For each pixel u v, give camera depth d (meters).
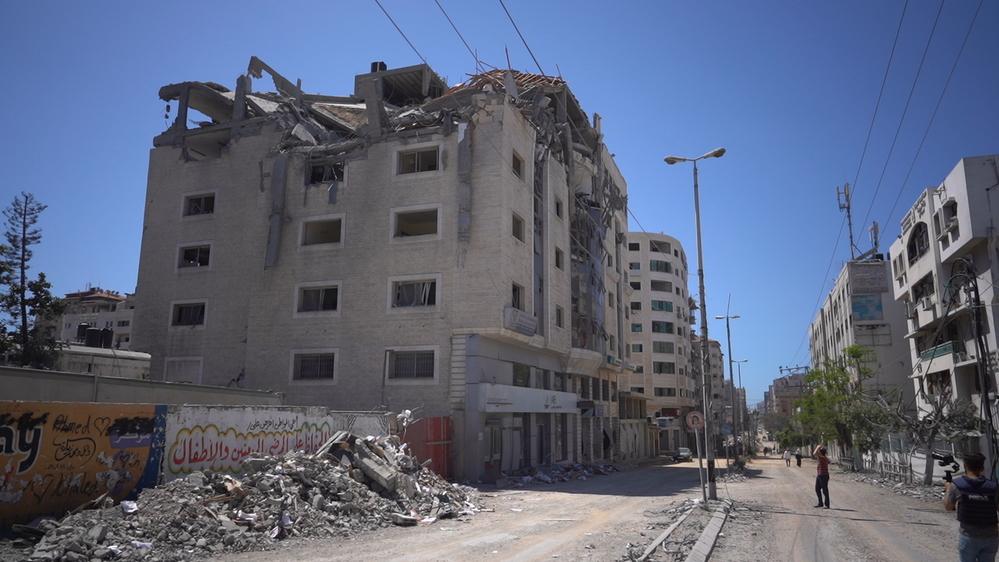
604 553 10.82
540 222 37.97
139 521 10.55
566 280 40.97
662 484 29.86
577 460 42.22
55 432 11.56
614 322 53.44
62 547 9.02
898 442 33.84
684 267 101.00
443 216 32.00
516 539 12.30
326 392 31.86
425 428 26.88
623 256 59.38
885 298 52.62
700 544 11.52
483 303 30.47
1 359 26.84
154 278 37.53
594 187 49.72
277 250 34.41
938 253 32.16
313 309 33.69
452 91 42.62
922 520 16.38
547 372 38.88
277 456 16.41
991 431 18.17
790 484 30.92
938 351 33.59
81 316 83.62
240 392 22.64
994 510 7.05
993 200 27.03
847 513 17.94
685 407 92.31
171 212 38.16
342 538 12.07
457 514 15.70
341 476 14.95
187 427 14.67
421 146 33.19
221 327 35.38
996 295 26.41
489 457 30.00
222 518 11.40
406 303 32.06
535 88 40.06
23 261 29.06
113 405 12.80
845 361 46.12
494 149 32.12
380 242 32.81
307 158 35.19
